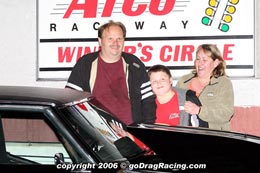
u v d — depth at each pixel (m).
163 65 8.19
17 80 8.75
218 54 7.86
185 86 8.05
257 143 5.86
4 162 5.13
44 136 5.12
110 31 7.84
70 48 8.62
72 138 5.06
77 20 8.59
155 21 8.48
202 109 7.78
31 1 8.63
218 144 5.79
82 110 5.38
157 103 7.88
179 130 6.11
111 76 7.95
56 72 8.67
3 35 8.71
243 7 8.39
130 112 7.94
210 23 8.43
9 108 5.13
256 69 8.43
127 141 5.52
